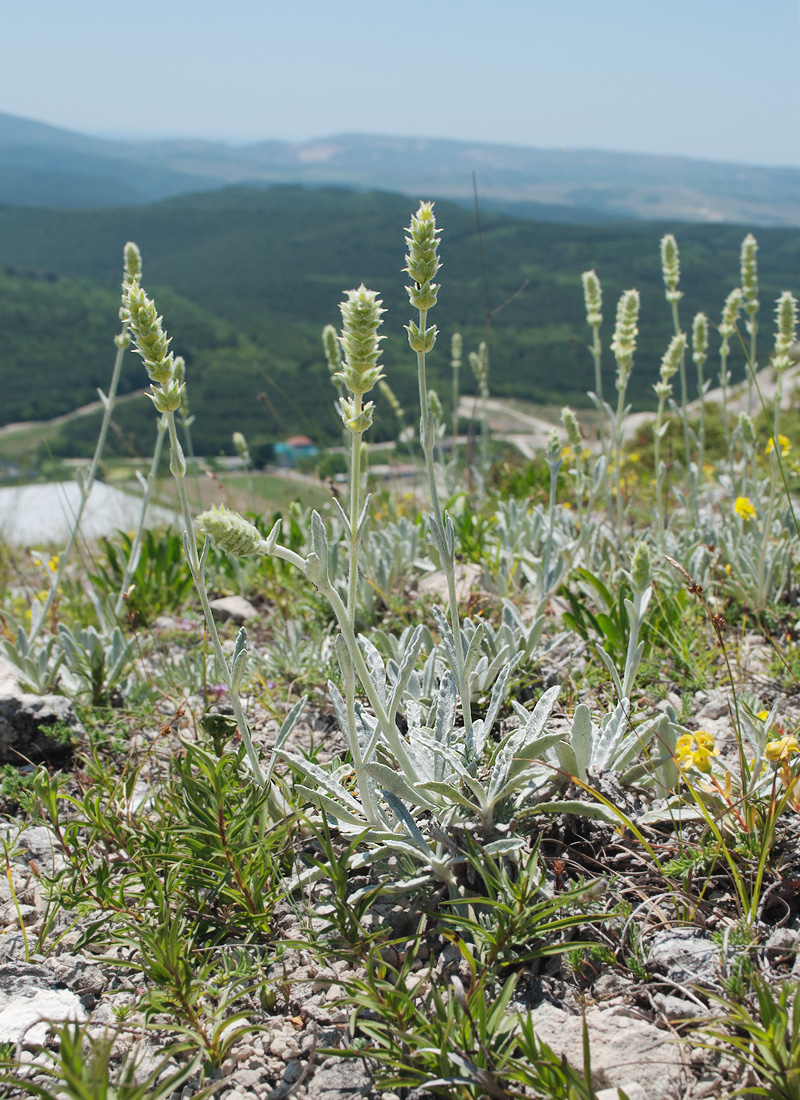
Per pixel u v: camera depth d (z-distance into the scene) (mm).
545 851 2176
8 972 1978
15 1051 1759
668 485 6137
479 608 3770
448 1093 1485
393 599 4039
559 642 3182
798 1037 1409
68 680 3557
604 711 2803
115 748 3012
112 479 7934
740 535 3979
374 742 2012
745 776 2055
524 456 8383
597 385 3836
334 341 3818
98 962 2047
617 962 1820
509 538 4504
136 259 3348
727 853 1865
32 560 6461
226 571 4863
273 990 1872
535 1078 1423
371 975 1634
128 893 2121
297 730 3031
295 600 4348
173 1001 1753
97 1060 1340
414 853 1956
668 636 3229
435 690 2756
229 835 2061
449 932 1771
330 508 4492
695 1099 1488
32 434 56625
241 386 84000
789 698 2865
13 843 2516
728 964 1718
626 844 2135
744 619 3357
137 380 97188
